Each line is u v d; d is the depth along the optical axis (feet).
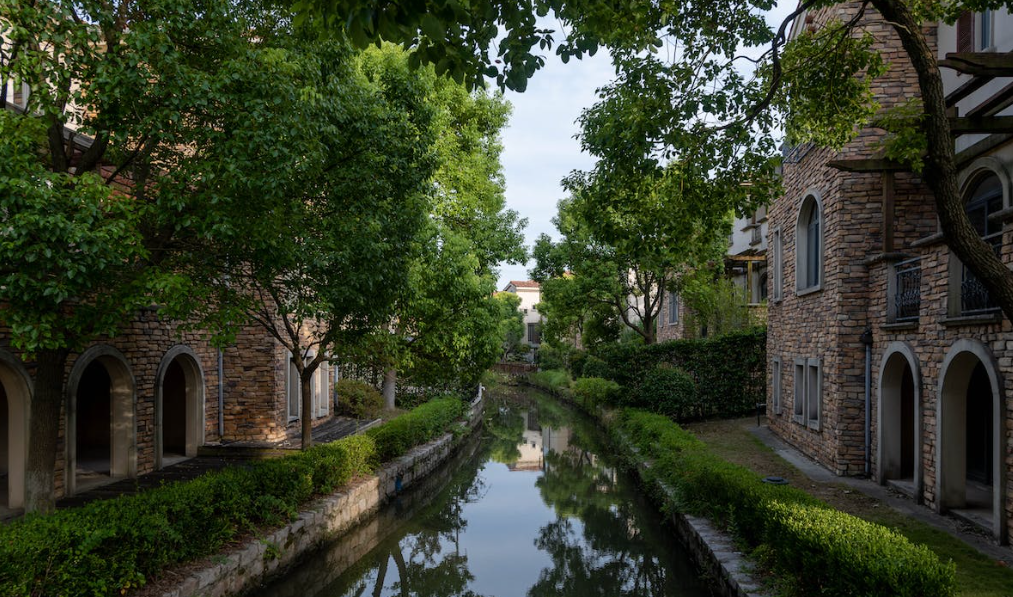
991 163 27.02
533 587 29.55
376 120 27.50
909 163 31.86
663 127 22.58
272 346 46.03
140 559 19.29
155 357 36.91
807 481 33.14
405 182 30.09
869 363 33.94
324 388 57.88
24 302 15.72
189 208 21.07
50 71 17.48
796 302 43.47
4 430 34.32
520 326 170.40
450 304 51.31
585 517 41.09
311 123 21.83
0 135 15.44
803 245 42.96
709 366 58.80
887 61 33.86
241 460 40.24
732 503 25.49
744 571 21.58
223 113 19.85
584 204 26.37
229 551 23.17
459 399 71.72
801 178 42.68
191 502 21.86
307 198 27.78
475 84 15.01
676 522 31.94
